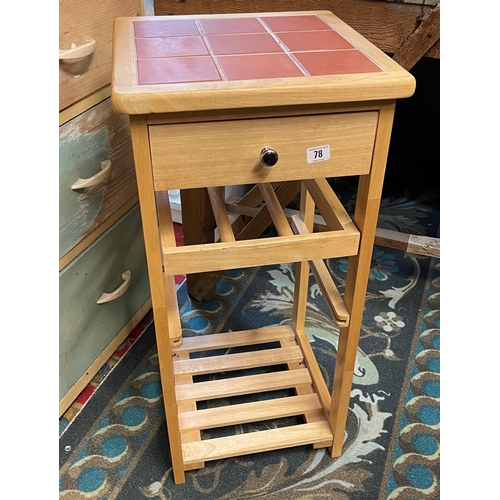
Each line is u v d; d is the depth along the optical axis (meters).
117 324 1.15
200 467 0.91
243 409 0.96
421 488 0.89
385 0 0.92
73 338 0.99
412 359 1.15
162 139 0.58
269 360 1.08
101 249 1.01
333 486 0.89
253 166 0.62
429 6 0.90
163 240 0.67
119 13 0.92
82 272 0.97
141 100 0.53
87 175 0.91
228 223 0.74
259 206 1.53
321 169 0.64
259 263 0.68
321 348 1.18
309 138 0.61
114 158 0.99
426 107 1.82
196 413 0.95
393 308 1.30
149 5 1.30
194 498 0.87
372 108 0.61
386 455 0.94
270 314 1.28
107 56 0.90
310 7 0.98
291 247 0.68
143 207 0.62
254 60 0.63
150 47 0.68
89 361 1.06
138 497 0.88
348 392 0.86
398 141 1.92
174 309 0.78
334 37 0.73
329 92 0.56
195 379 1.10
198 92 0.54
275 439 0.92
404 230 1.63
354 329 0.78
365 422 1.01
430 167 1.93
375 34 0.96
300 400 0.99
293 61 0.63
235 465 0.93
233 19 0.82
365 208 0.68
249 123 0.59
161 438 0.97
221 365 1.06
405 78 0.58
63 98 0.81
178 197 1.55
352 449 0.96
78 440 0.97
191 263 0.66
